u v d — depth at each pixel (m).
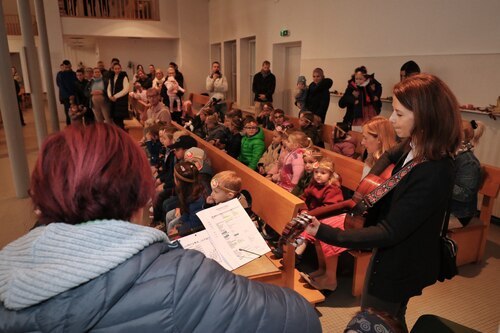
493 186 2.71
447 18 3.98
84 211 0.60
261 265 1.69
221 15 10.37
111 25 10.60
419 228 1.28
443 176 1.19
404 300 1.46
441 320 1.39
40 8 6.83
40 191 0.62
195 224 2.26
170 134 3.66
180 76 8.96
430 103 1.16
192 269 0.62
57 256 0.56
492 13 3.52
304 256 2.88
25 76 5.05
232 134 4.38
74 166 0.61
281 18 7.35
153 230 0.64
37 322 0.53
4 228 3.42
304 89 5.78
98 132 0.65
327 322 2.21
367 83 4.53
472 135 2.58
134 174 0.64
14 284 0.54
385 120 2.34
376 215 1.38
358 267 2.38
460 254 2.79
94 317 0.54
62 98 8.11
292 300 0.70
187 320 0.59
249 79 9.61
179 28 11.27
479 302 2.42
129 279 0.57
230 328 0.61
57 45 10.03
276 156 3.78
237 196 2.26
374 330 0.95
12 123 4.00
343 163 3.02
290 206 1.89
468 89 3.83
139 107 7.87
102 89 7.09
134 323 0.56
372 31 5.07
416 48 4.41
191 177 2.32
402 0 4.53
